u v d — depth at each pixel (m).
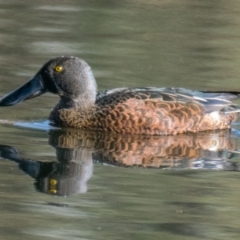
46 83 15.59
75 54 19.88
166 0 25.72
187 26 23.08
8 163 13.00
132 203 11.52
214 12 24.58
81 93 15.30
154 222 10.91
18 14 23.69
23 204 11.39
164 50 20.66
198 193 11.94
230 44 21.39
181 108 15.12
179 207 11.42
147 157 13.60
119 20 23.42
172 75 18.50
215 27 22.98
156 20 23.53
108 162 13.27
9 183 12.13
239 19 23.98
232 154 13.95
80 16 23.72
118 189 12.02
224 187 12.21
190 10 24.88
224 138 15.01
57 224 10.76
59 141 14.34
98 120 15.06
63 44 20.77
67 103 15.38
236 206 11.51
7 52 19.72
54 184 12.12
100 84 17.50
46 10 24.23
